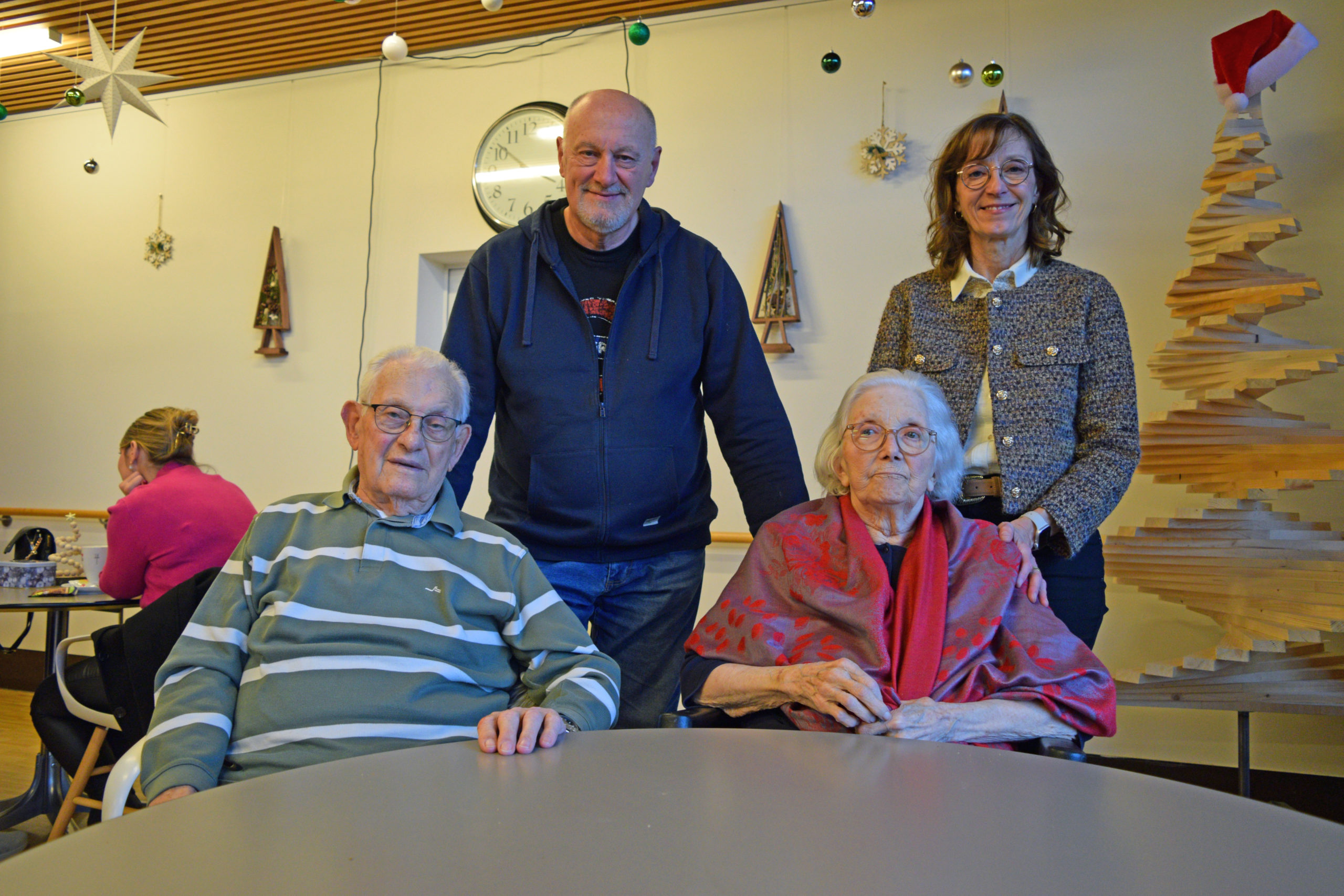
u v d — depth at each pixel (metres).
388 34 3.97
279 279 4.21
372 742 1.25
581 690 1.22
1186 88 3.16
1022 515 1.71
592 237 1.92
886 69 3.51
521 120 3.92
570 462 1.89
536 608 1.38
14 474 4.70
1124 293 3.17
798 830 0.68
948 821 0.71
